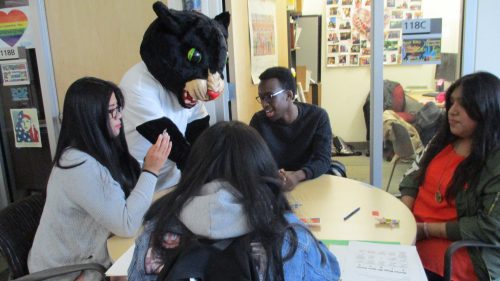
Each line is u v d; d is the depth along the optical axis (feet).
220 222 2.55
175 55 6.01
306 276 2.74
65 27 9.02
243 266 2.41
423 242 5.40
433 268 5.19
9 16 9.35
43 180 10.14
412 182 6.22
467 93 5.03
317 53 17.30
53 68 9.30
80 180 4.74
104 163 5.01
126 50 8.84
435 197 5.63
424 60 8.96
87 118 4.87
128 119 6.21
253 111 10.21
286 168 7.50
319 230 4.77
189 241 2.57
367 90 17.44
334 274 3.07
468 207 5.11
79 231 4.96
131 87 6.20
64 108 4.96
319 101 16.92
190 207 2.64
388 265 3.95
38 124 9.81
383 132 8.93
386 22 8.93
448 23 8.63
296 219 2.97
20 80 9.68
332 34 17.16
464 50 8.15
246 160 2.74
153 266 2.71
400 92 9.31
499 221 4.67
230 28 8.45
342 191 6.12
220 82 6.49
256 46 10.12
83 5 8.81
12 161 10.29
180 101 6.52
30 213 5.51
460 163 5.23
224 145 2.79
